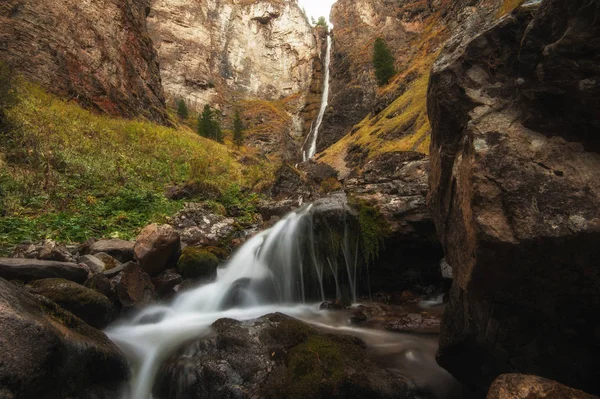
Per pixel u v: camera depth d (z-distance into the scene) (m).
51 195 7.13
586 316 2.00
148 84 22.62
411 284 5.74
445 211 2.88
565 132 2.04
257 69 74.69
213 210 8.45
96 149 10.73
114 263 4.86
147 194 8.39
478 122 2.34
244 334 3.42
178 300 4.93
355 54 57.00
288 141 61.12
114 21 20.23
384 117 36.81
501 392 1.96
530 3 2.52
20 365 2.05
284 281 5.99
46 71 14.86
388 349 3.62
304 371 2.92
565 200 1.88
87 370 2.66
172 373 3.13
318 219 5.95
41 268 3.78
